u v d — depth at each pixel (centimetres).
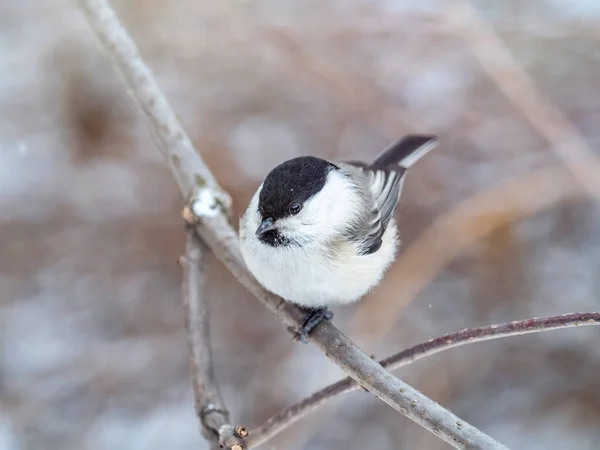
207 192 639
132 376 1062
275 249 560
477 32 1109
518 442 1004
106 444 1009
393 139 1155
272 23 1176
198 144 1116
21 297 1126
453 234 1046
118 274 1131
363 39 1184
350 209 589
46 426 1024
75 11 1180
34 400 1040
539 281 1108
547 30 1162
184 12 1179
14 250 1140
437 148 1148
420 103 1170
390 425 1002
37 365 1068
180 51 1174
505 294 1100
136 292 1120
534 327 433
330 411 978
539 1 1220
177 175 664
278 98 1173
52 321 1106
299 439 963
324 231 568
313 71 1152
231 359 1061
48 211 1152
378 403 1013
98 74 1159
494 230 1091
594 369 1042
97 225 1142
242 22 1173
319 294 567
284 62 1158
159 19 1176
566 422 1023
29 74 1186
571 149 1052
